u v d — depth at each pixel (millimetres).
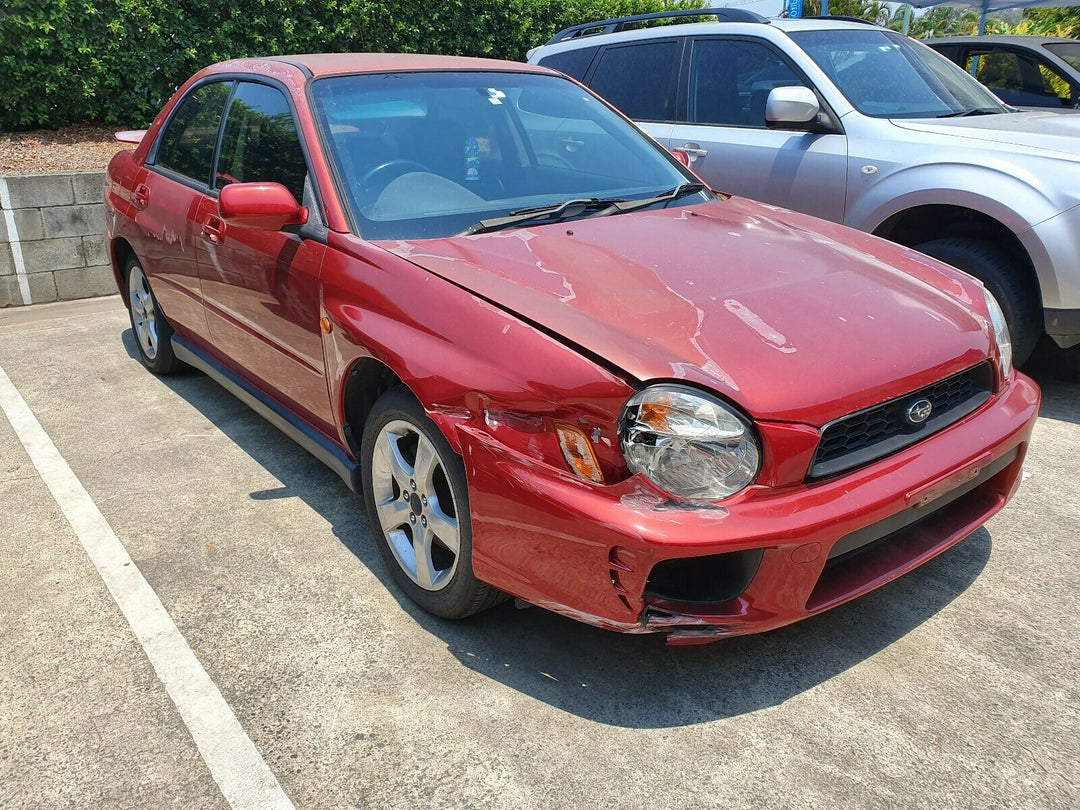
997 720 2238
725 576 2107
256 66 3711
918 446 2324
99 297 6766
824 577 2303
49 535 3227
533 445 2166
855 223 4539
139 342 4934
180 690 2402
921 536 2500
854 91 4777
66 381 4863
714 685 2389
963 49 8094
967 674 2412
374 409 2693
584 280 2486
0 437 4117
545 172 3334
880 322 2406
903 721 2240
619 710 2297
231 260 3430
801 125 4781
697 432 2014
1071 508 3305
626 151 3625
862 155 4504
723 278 2555
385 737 2217
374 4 8297
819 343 2264
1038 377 4730
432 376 2357
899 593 2791
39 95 7516
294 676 2449
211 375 4109
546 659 2502
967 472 2352
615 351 2115
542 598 2213
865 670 2436
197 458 3859
